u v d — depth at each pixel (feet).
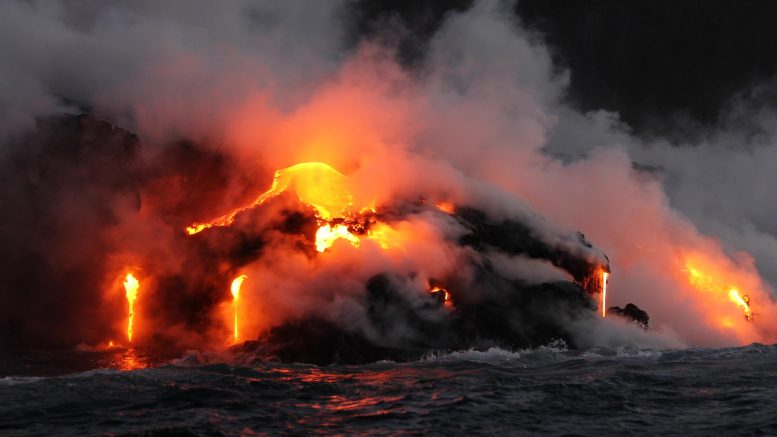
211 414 108.47
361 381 128.67
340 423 104.63
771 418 104.22
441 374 134.51
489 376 131.23
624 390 120.26
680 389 120.67
